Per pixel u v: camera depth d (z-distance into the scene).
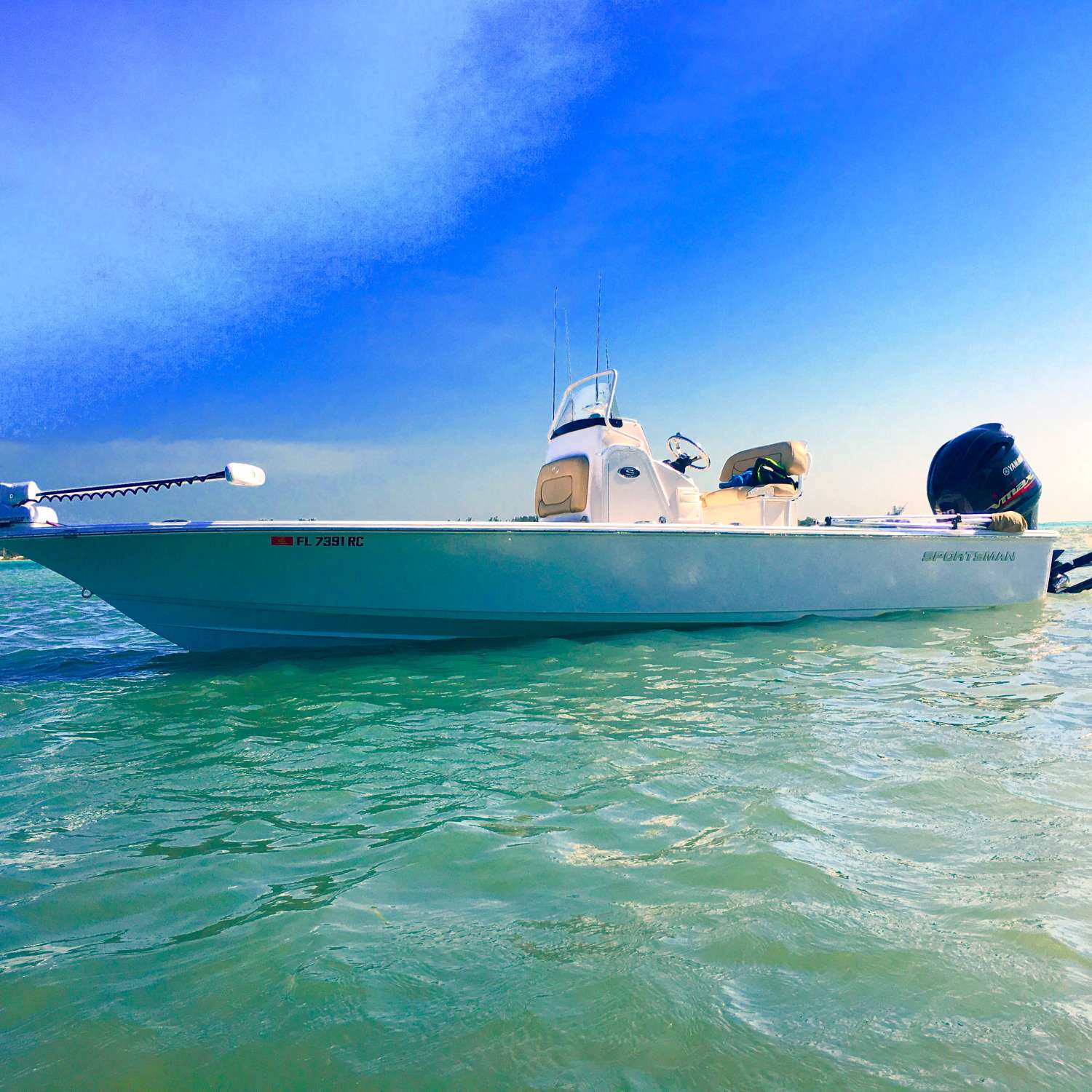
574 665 5.02
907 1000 1.32
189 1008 1.36
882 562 7.06
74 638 7.20
